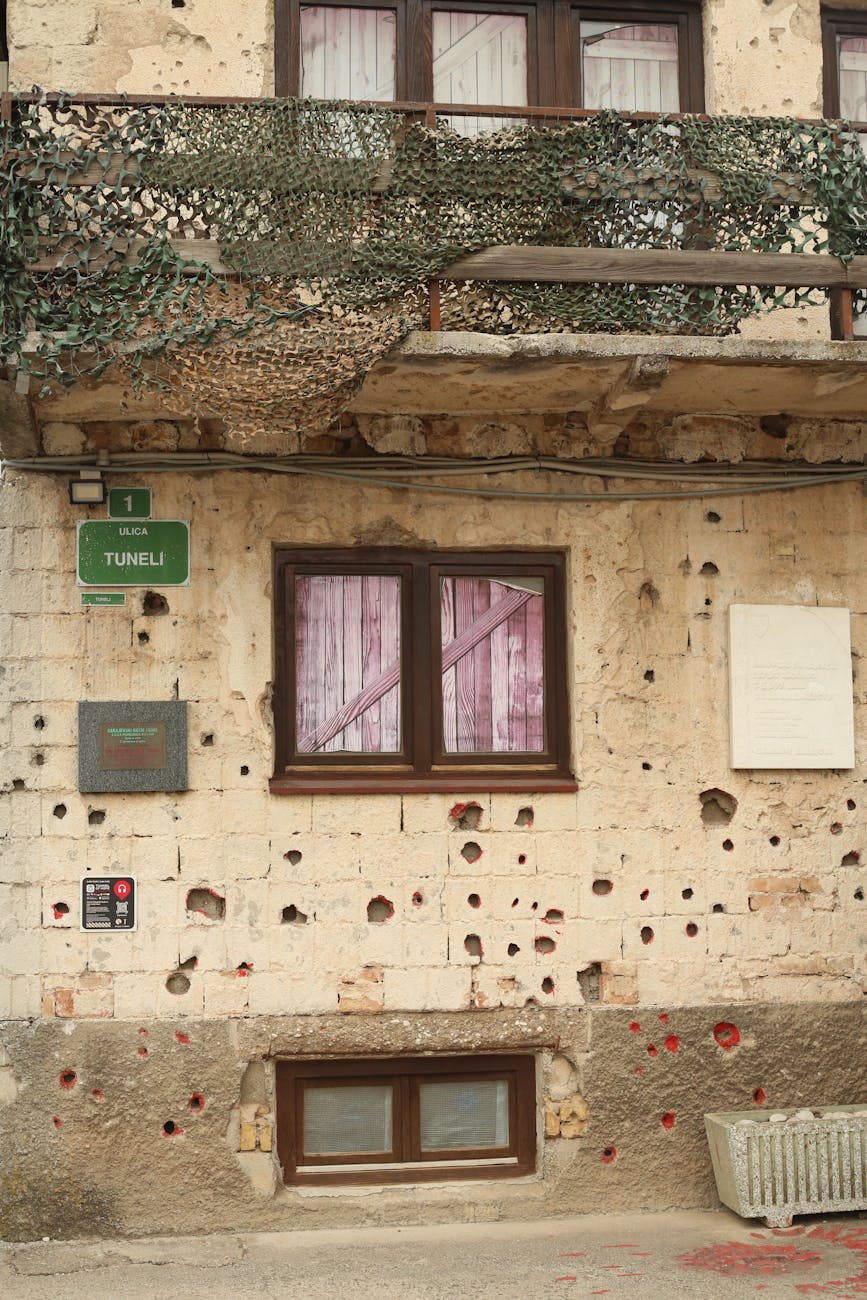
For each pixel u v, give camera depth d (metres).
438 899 6.55
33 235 5.87
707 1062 6.60
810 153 6.39
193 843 6.45
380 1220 6.36
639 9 7.27
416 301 6.12
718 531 6.91
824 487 7.00
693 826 6.74
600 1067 6.54
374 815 6.55
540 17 7.20
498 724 6.85
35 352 5.75
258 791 6.50
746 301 6.31
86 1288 5.57
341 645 6.79
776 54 7.17
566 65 7.19
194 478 6.62
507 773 6.75
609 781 6.70
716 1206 6.53
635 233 6.33
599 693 6.74
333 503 6.68
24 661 6.47
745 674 6.80
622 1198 6.49
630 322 6.21
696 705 6.81
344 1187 6.46
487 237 6.12
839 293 6.40
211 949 6.41
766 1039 6.64
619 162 6.29
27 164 5.88
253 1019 6.39
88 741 6.42
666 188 6.29
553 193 6.23
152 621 6.54
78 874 6.39
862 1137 6.28
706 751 6.79
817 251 6.34
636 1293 5.38
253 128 6.05
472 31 7.18
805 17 7.21
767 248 6.35
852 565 6.99
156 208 6.00
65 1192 6.21
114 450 6.59
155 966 6.38
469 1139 6.64
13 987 6.32
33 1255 6.00
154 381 5.93
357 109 6.11
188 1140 6.30
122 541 6.55
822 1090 6.64
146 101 6.02
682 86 7.27
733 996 6.67
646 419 6.91
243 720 6.53
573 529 6.81
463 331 6.14
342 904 6.50
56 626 6.50
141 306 5.83
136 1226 6.23
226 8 6.84
